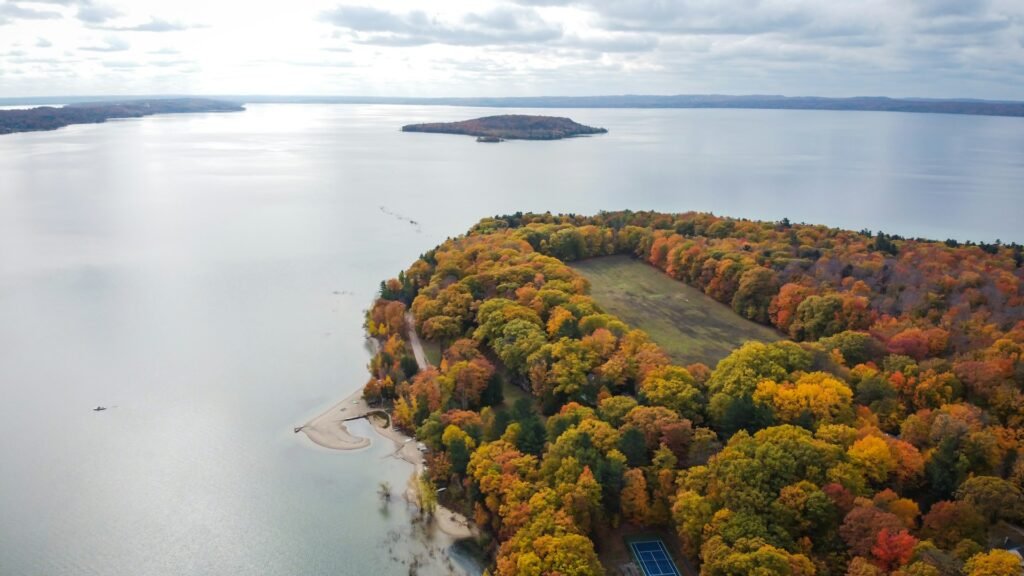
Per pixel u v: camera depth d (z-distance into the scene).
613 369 122.75
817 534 85.19
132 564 92.69
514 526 91.75
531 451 104.81
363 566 92.69
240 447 119.25
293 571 91.81
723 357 141.50
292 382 143.12
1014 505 85.62
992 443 95.06
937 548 79.94
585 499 90.62
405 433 124.19
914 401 113.81
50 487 107.75
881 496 87.38
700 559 89.12
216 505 104.44
